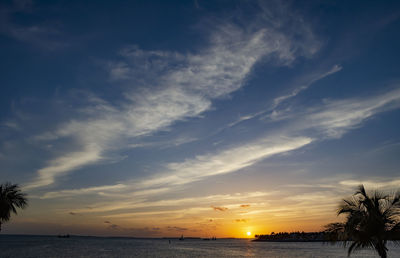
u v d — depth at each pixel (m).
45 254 111.38
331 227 22.84
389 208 22.00
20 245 191.62
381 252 21.75
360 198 22.62
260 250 182.88
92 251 138.62
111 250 152.00
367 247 22.36
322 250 184.25
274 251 169.50
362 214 22.03
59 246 182.38
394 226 21.64
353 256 118.81
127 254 124.75
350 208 22.72
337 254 135.12
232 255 131.38
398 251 136.00
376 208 22.14
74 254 115.19
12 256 100.00
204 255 129.50
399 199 21.84
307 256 125.19
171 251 157.62
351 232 21.98
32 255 105.12
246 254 139.12
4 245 189.88
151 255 122.25
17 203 29.59
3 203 28.14
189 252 151.25
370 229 21.62
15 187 29.72
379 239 21.73
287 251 170.38
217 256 124.31
